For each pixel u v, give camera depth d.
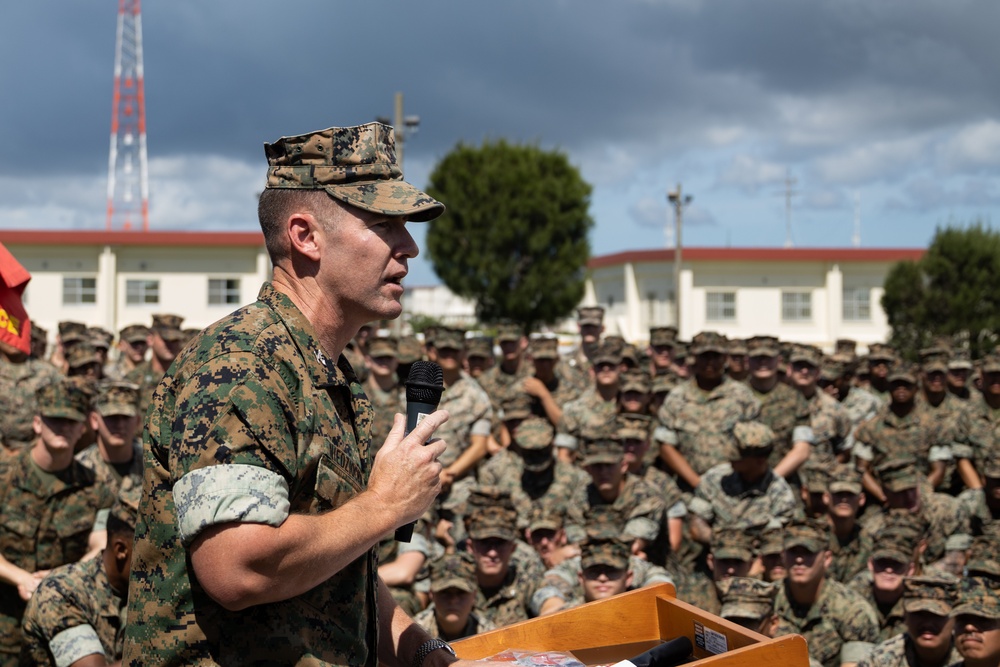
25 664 4.01
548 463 6.98
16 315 5.14
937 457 8.55
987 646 4.33
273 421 1.73
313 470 1.81
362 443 2.00
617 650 2.29
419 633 2.27
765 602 4.78
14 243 26.42
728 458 6.79
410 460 1.84
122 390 5.45
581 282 29.97
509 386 9.66
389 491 1.81
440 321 38.50
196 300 27.34
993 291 28.59
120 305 27.08
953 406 9.29
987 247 28.59
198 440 1.68
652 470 6.70
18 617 4.75
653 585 2.36
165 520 1.80
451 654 2.19
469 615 5.12
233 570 1.63
